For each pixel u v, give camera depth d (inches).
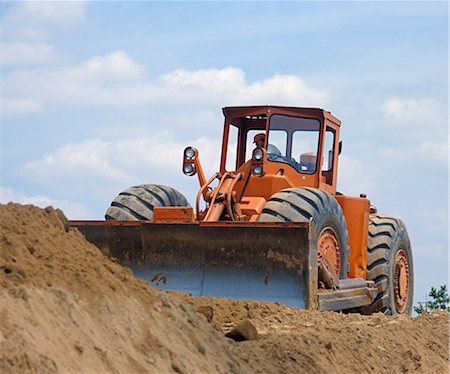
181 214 1139.3
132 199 1284.4
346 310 1334.9
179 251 1112.8
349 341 864.9
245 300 1002.7
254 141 1268.5
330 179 1295.5
